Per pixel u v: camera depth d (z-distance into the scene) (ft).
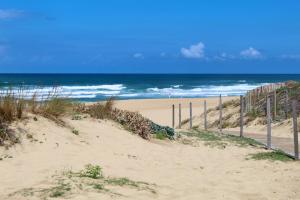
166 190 28.32
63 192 24.57
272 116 96.12
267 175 35.37
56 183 26.35
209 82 411.95
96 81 423.64
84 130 43.93
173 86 332.39
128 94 246.27
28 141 36.19
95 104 54.19
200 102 172.04
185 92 262.67
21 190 24.95
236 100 119.14
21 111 38.99
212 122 109.70
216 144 55.57
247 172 36.65
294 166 39.60
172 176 33.14
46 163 32.07
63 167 31.07
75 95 228.63
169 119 125.08
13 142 35.29
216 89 289.53
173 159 40.96
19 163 31.81
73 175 28.66
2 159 32.42
